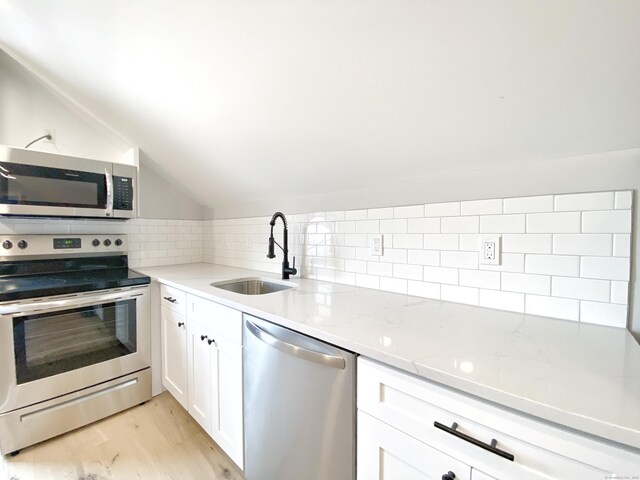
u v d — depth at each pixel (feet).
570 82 2.70
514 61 2.72
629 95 2.62
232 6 3.26
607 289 3.14
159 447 5.22
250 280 6.47
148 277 6.48
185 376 5.77
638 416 1.66
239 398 4.35
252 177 6.57
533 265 3.57
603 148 3.08
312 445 3.26
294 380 3.41
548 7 2.30
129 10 3.67
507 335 2.93
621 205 3.04
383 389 2.67
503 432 2.01
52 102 6.34
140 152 7.41
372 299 4.42
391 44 3.02
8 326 4.82
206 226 9.34
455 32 2.70
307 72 3.69
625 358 2.41
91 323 5.71
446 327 3.18
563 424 1.76
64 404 5.42
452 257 4.21
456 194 4.16
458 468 2.22
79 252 6.98
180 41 3.91
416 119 3.70
